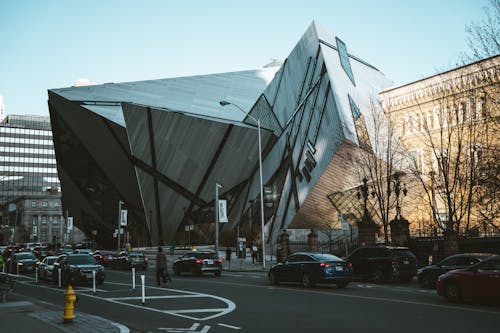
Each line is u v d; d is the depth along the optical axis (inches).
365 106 1875.0
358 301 579.2
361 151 1573.6
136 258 1457.9
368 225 1344.7
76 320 449.1
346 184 1723.7
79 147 2834.6
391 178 1456.7
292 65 2283.5
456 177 1273.4
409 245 1300.4
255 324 432.5
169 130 2449.6
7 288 629.9
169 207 2753.4
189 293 718.5
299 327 410.3
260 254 1619.1
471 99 1169.4
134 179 2706.7
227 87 3011.8
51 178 6501.0
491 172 1114.7
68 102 2513.5
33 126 6796.3
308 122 1920.5
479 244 1233.4
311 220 1950.1
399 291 708.7
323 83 1815.9
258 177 2391.7
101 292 761.6
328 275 748.6
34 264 1414.9
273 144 2343.8
